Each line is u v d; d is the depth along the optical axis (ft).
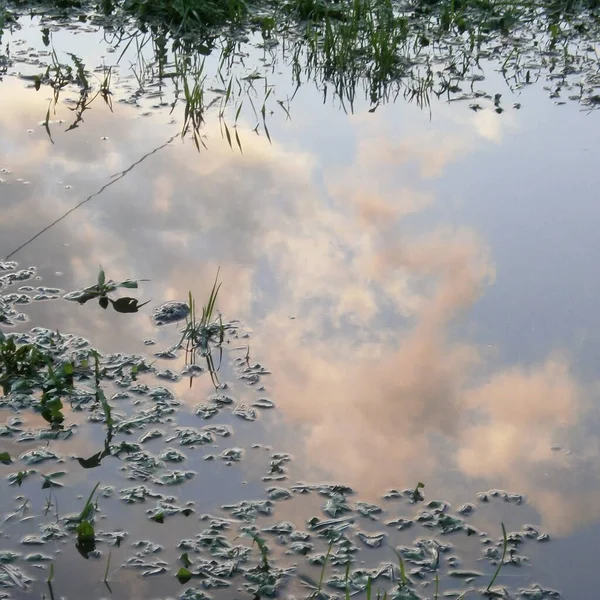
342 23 21.20
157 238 13.10
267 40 20.61
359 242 13.24
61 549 8.19
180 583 7.91
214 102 17.56
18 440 9.43
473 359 11.02
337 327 11.46
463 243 13.24
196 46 20.11
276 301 11.89
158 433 9.62
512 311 11.86
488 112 17.42
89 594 7.75
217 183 14.62
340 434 9.75
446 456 9.52
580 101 17.88
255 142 16.06
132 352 10.84
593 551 8.42
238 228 13.44
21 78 18.04
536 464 9.46
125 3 21.57
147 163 15.12
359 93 18.26
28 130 15.98
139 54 19.52
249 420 9.87
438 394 10.42
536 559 8.32
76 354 10.72
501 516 8.80
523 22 22.09
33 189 14.10
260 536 8.41
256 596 7.81
